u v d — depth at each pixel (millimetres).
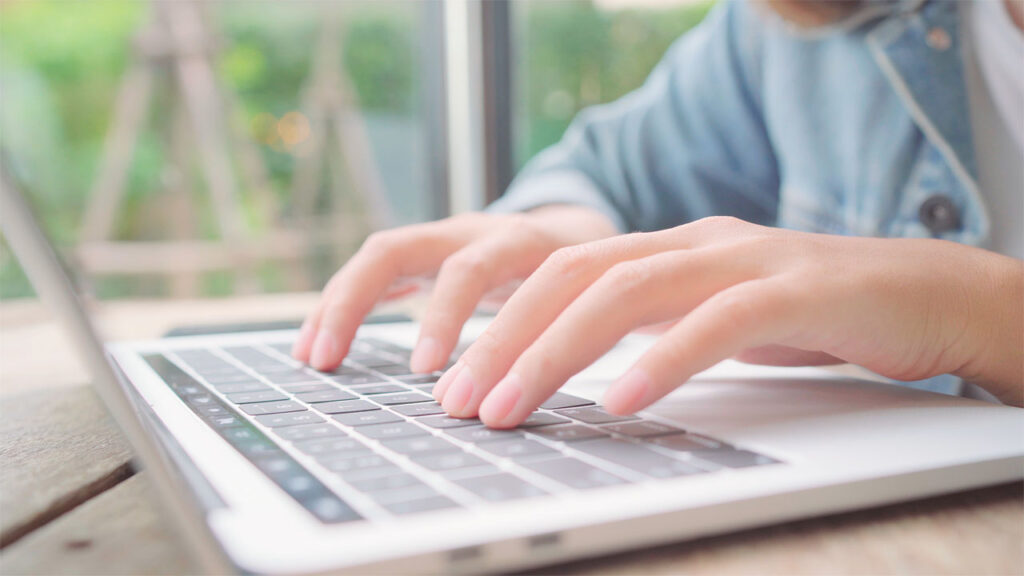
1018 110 667
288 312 871
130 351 534
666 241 386
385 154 2307
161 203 2623
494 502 223
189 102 2539
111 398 255
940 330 373
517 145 1449
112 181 2547
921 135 712
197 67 2520
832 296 348
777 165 886
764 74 868
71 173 2902
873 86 745
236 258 2492
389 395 383
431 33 1498
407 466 257
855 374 480
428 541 198
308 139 2453
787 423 316
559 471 252
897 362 376
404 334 600
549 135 2053
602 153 897
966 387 560
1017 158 674
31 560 225
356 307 492
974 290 387
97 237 2559
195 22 2504
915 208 698
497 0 1391
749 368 444
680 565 221
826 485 249
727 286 355
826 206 784
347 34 2348
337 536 198
